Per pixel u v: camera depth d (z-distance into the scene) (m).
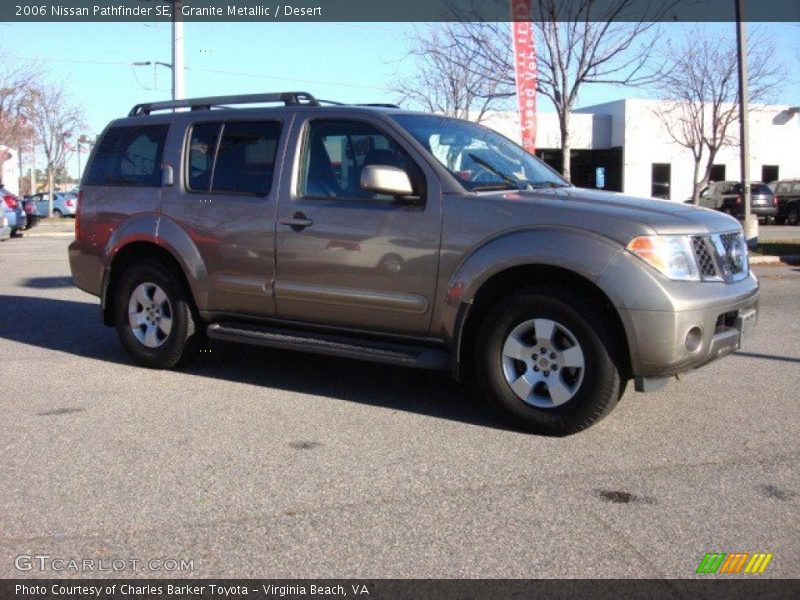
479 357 5.24
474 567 3.43
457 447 4.88
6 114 33.41
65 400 5.89
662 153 38.09
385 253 5.48
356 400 5.91
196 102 6.75
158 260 6.67
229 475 4.43
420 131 5.70
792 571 3.41
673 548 3.60
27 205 26.70
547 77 16.70
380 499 4.11
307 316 5.94
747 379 6.54
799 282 12.99
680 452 4.80
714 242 5.05
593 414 4.90
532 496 4.15
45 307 10.21
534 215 5.04
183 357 6.67
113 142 7.07
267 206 6.01
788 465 4.60
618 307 4.70
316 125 5.98
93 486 4.28
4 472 4.47
